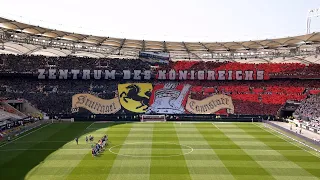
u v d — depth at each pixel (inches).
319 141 2300.7
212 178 1521.9
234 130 2901.1
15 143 2273.6
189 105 3868.1
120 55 4601.4
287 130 2849.4
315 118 3270.2
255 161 1817.2
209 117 3641.7
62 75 4013.3
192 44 4005.9
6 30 3216.0
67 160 1820.9
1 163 1764.3
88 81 4084.6
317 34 3253.0
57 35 3526.1
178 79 4237.2
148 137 2518.5
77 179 1499.8
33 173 1589.6
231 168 1680.6
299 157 1914.4
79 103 3764.8
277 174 1587.1
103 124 3230.8
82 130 2839.6
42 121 3353.8
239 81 4247.0
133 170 1640.0
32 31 3319.4
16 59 4062.5
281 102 3841.0
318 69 4200.3
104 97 3882.9
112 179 1501.0
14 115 3201.3
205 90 4092.0
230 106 3843.5
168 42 3927.2
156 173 1593.3
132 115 3634.4
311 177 1544.0
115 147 2148.1
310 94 3919.8
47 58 4200.3
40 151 2034.9
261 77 4190.5
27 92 3823.8
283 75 4180.6
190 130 2883.9
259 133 2741.1
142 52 4279.0
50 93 3855.8
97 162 1781.5
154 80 4217.5
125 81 4156.0
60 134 2628.0
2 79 3914.9
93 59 4372.5
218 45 4005.9
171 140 2399.1
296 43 3757.4
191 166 1713.8
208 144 2260.1
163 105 3860.7
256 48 4158.5
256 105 3831.2
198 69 4429.1
